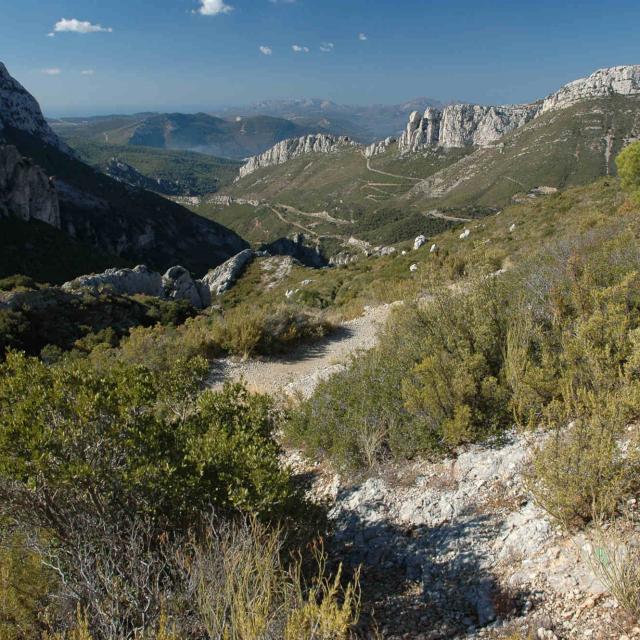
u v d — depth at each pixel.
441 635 3.08
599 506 3.32
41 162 118.56
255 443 4.23
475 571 3.55
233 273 57.34
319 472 6.04
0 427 3.32
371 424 5.79
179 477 3.59
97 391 3.80
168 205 131.50
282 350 13.98
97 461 3.43
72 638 2.57
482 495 4.33
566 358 5.07
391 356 6.97
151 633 2.63
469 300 6.69
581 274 7.35
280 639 2.52
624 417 3.97
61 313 22.61
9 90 131.38
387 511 4.66
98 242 100.19
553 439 3.71
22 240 58.69
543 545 3.44
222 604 2.76
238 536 3.21
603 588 2.86
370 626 3.29
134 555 2.98
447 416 5.31
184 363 5.41
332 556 4.24
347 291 27.52
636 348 4.67
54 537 3.30
